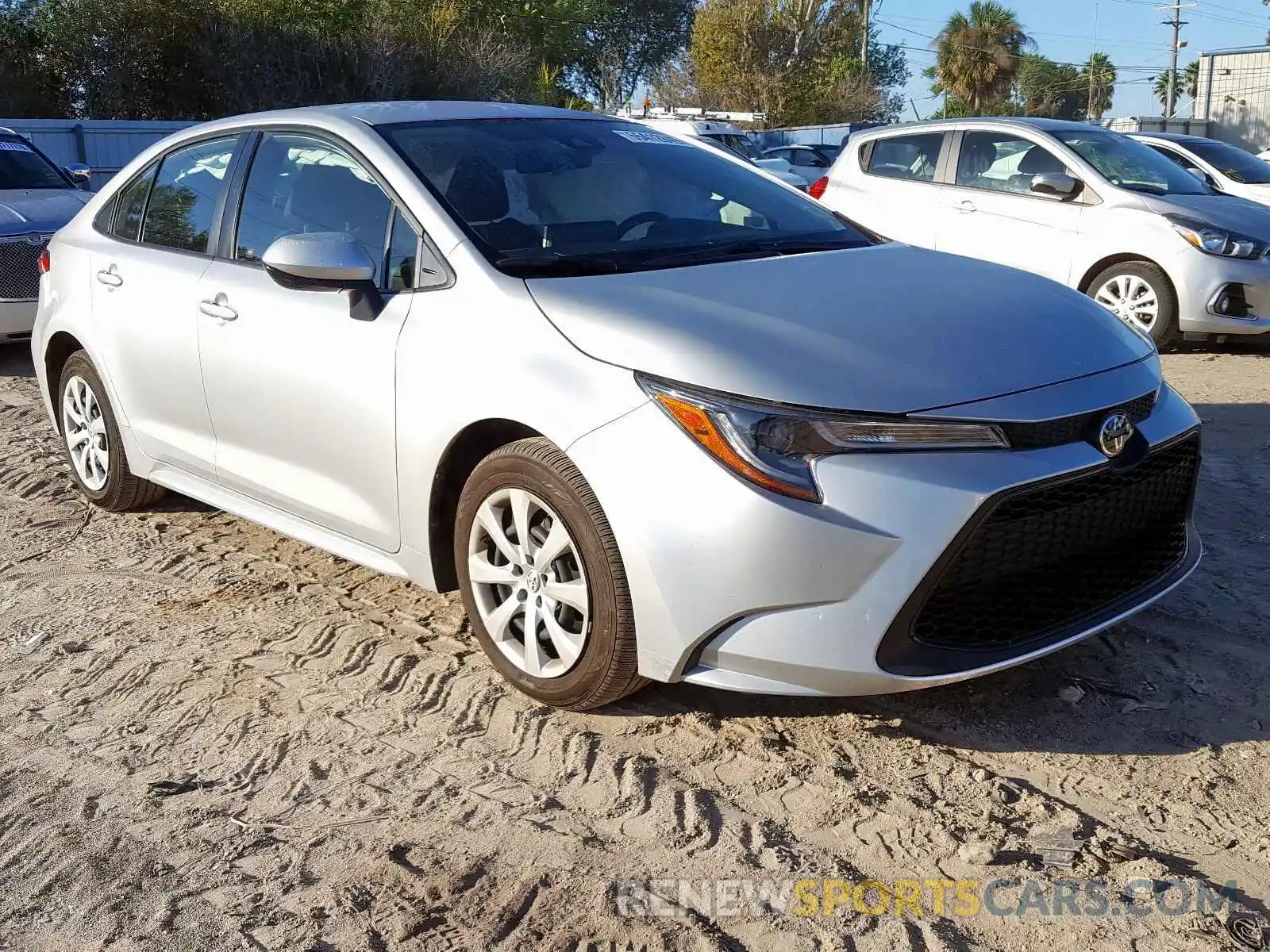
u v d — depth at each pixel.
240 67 26.34
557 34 35.59
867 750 3.14
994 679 3.48
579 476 3.06
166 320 4.42
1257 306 8.11
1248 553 4.44
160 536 4.95
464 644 3.85
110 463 5.02
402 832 2.84
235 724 3.37
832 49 43.38
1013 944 2.41
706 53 42.66
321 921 2.52
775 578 2.80
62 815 2.94
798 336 3.03
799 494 2.79
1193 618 3.87
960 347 3.06
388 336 3.54
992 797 2.91
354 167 3.88
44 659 3.82
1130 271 8.41
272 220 4.12
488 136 4.01
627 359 3.01
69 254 5.16
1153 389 3.24
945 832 2.78
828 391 2.84
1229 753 3.08
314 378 3.77
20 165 9.39
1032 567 2.96
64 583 4.46
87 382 5.04
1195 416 3.44
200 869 2.71
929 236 9.34
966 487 2.78
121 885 2.66
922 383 2.90
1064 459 2.91
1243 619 3.85
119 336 4.72
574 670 3.22
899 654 2.85
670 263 3.56
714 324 3.06
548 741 3.23
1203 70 42.03
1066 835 2.75
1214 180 11.48
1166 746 3.12
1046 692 3.41
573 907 2.55
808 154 22.09
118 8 25.41
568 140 4.14
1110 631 3.78
